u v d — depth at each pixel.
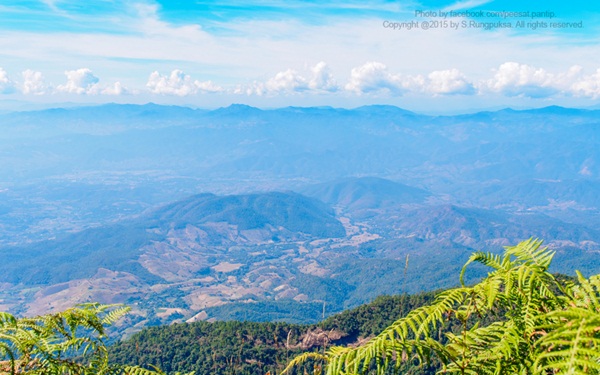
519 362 2.59
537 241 2.93
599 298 2.48
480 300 2.79
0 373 3.01
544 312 2.72
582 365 1.89
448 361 2.63
